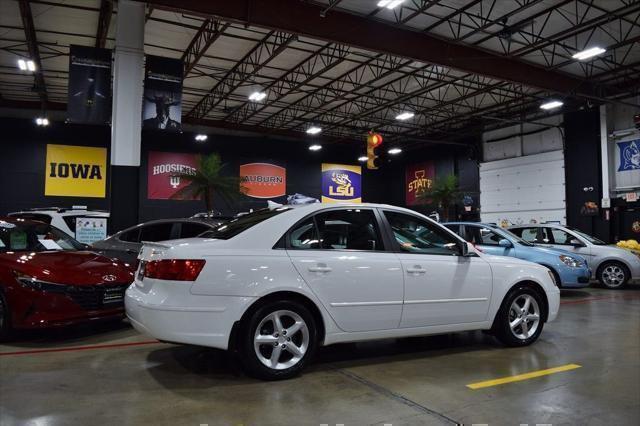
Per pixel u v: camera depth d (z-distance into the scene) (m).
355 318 4.08
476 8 12.96
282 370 3.79
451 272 4.59
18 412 3.10
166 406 3.23
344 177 30.56
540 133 23.05
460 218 27.38
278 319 3.81
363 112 23.75
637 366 4.34
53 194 23.09
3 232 5.85
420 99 22.12
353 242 4.28
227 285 3.64
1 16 14.09
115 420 2.98
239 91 21.31
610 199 19.55
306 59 17.48
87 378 3.84
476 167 26.69
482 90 19.67
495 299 4.84
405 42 13.69
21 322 4.92
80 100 10.87
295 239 4.04
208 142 26.75
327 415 3.09
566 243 11.49
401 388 3.65
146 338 5.33
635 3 11.90
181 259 3.63
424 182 29.83
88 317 5.15
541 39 14.26
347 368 4.20
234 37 15.59
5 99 22.45
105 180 23.97
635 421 3.05
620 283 10.85
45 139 23.11
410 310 4.32
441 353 4.77
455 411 3.19
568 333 5.80
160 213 25.14
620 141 19.52
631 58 16.44
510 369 4.20
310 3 12.19
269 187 28.22
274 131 28.02
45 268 5.09
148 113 11.39
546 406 3.30
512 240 8.98
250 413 3.11
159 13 13.95
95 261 5.65
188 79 19.66
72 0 13.15
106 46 16.06
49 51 16.62
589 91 18.30
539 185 22.94
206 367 4.15
